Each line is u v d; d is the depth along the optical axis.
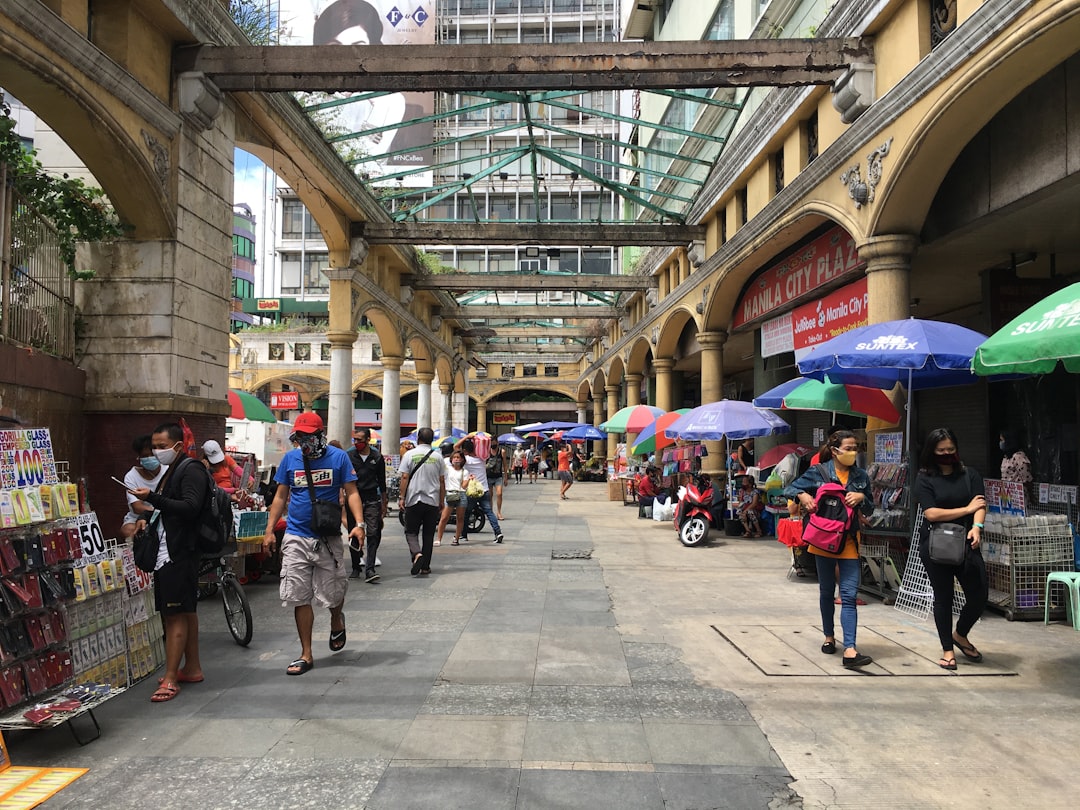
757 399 10.52
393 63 8.29
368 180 14.85
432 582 8.34
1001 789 3.38
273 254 46.44
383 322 19.14
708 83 8.56
